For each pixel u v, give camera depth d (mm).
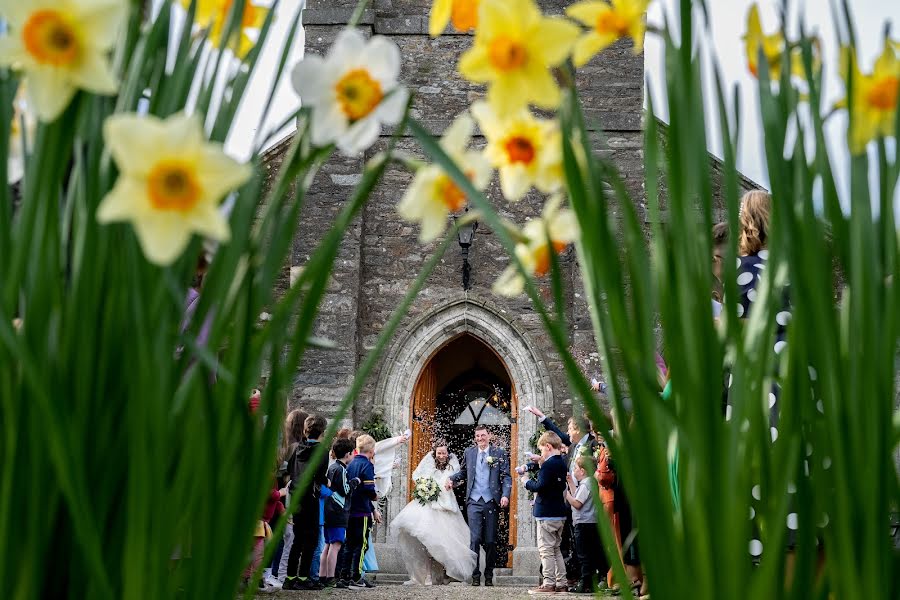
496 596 8734
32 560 927
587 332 13625
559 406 13750
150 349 911
